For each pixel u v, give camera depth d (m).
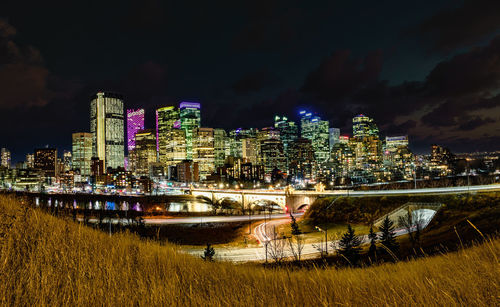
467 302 5.40
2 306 5.38
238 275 9.30
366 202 104.69
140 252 9.27
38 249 7.50
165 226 127.94
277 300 6.45
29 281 6.08
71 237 9.05
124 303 6.00
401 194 103.00
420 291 5.98
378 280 7.58
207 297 6.51
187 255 11.73
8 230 8.20
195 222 134.50
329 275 8.24
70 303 5.76
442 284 6.21
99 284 6.38
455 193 90.50
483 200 78.88
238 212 184.50
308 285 7.24
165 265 8.77
